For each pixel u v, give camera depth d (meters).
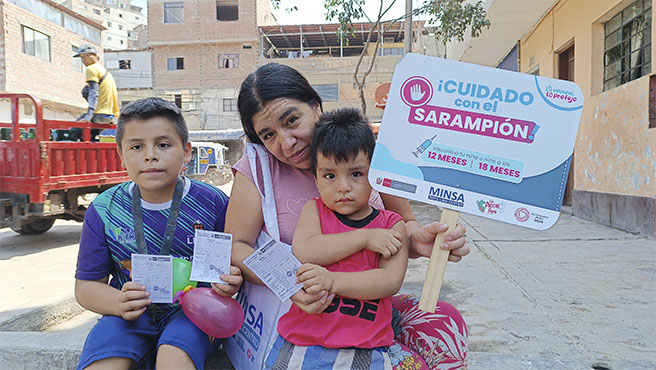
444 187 1.56
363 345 1.48
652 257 4.45
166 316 1.81
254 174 1.74
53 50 19.55
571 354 2.40
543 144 1.54
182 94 28.97
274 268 1.55
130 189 1.93
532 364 2.12
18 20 17.55
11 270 4.71
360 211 1.67
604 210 6.62
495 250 4.95
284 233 1.71
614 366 2.12
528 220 1.53
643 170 5.68
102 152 6.33
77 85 21.16
